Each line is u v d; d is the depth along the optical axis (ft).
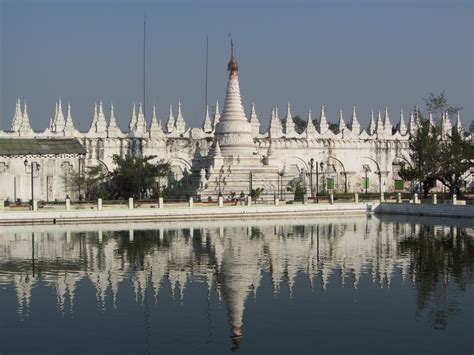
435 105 411.34
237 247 196.34
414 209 306.55
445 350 99.76
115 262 170.09
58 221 270.05
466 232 233.55
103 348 101.60
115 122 363.35
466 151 340.18
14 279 148.56
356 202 325.01
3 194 328.49
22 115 360.48
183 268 161.27
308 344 102.68
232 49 363.35
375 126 428.97
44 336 107.14
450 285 140.67
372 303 126.00
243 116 362.53
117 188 343.87
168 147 372.58
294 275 152.15
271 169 355.77
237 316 117.39
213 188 338.75
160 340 105.09
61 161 339.98
